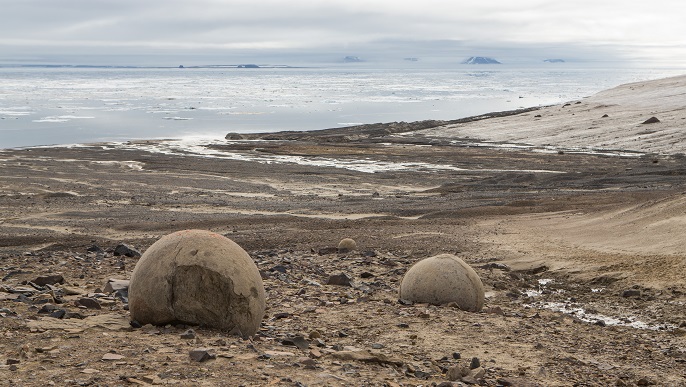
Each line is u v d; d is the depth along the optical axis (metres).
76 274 17.55
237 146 75.19
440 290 15.28
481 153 69.19
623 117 87.06
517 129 86.50
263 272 19.19
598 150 70.19
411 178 54.38
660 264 21.03
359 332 12.12
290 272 19.98
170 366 7.91
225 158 66.88
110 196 44.41
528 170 58.38
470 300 15.34
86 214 36.03
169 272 9.88
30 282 15.28
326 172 57.28
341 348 10.17
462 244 26.64
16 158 63.69
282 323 12.48
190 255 9.94
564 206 35.78
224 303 9.90
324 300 15.51
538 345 11.98
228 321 9.94
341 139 82.75
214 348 8.81
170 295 9.84
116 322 10.23
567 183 49.38
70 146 74.75
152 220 34.00
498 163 62.41
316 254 24.78
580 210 33.59
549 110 101.06
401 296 15.71
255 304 10.08
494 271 22.12
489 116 102.31
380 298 16.41
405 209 37.81
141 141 80.19
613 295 18.92
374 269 21.64
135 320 10.12
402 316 13.69
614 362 11.48
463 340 11.96
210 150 72.88
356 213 36.91
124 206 40.03
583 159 63.88
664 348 13.06
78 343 8.84
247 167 59.69
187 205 40.31
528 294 19.33
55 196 44.09
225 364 8.12
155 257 10.07
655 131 76.62
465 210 35.91
